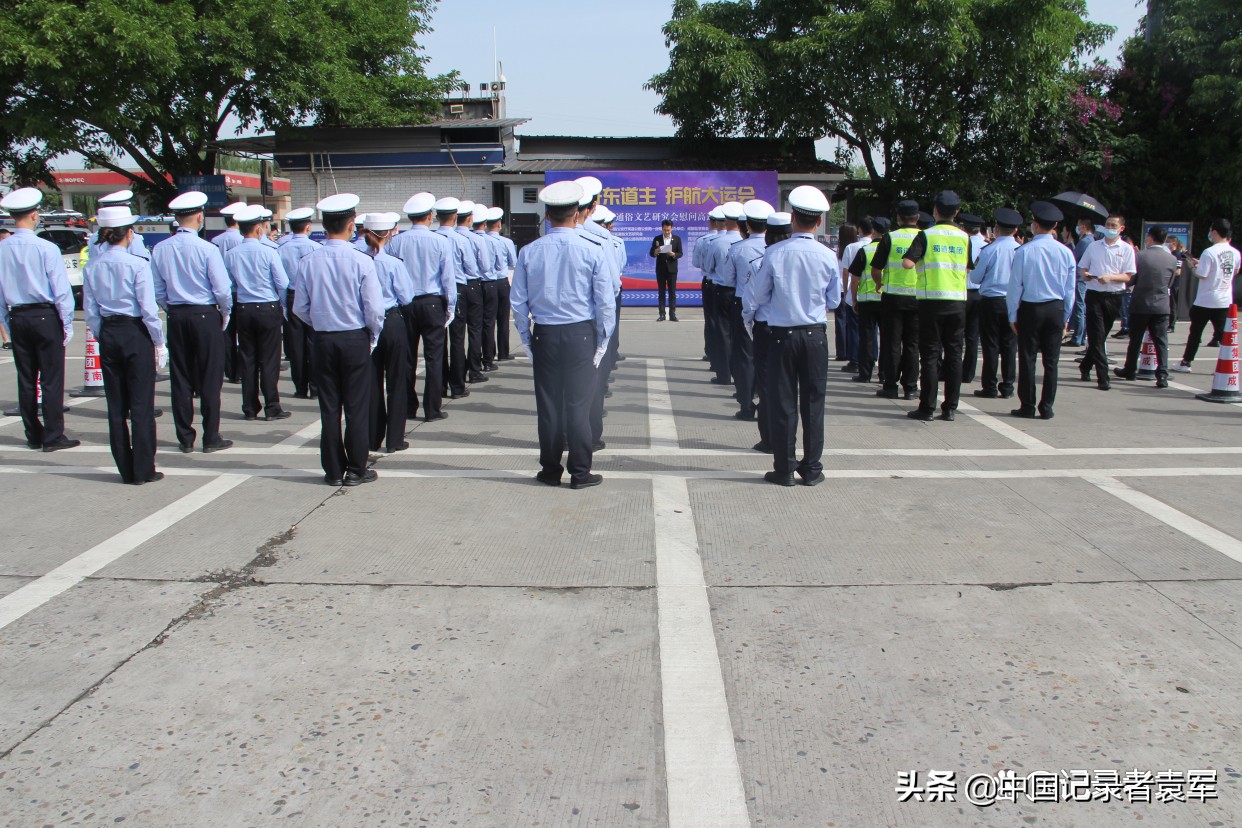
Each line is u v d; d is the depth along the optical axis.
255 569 5.02
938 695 3.74
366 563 5.11
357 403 6.50
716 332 10.82
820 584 4.83
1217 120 21.08
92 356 10.50
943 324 8.79
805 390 6.52
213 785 3.17
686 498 6.32
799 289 6.37
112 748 3.38
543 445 6.57
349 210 6.31
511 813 3.03
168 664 3.99
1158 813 3.04
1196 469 7.09
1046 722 3.55
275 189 31.70
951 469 7.10
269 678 3.88
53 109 19.27
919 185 21.66
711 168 21.98
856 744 3.42
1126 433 8.38
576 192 6.39
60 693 3.75
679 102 21.23
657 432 8.48
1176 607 4.54
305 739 3.44
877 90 19.59
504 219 21.75
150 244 20.92
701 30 20.30
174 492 6.44
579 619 4.43
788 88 20.31
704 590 4.76
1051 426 8.70
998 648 4.12
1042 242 8.73
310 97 21.52
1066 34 19.75
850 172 23.53
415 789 3.15
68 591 4.74
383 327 7.42
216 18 20.00
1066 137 21.67
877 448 7.80
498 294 12.69
